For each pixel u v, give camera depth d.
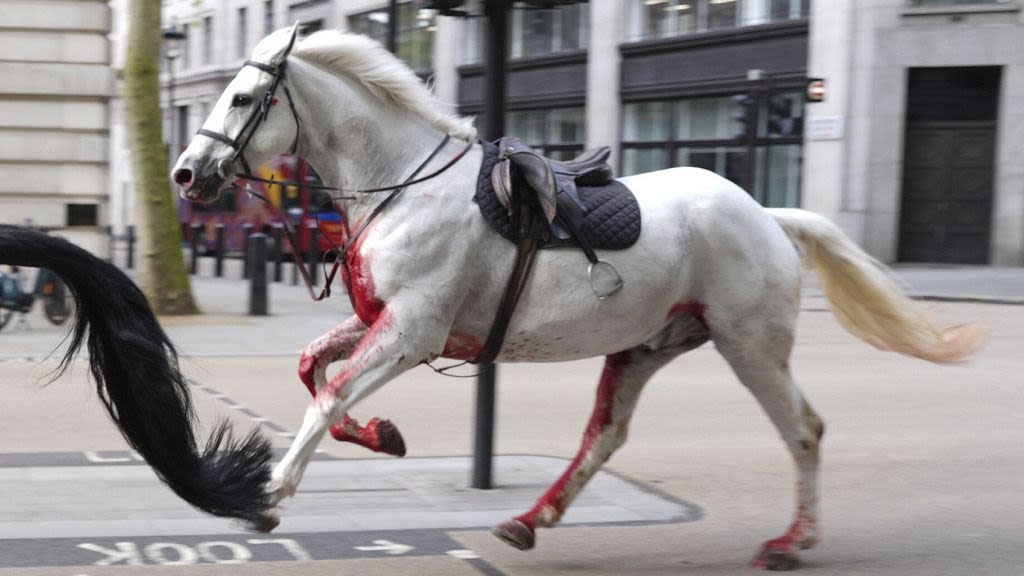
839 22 26.58
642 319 5.82
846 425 10.09
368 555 5.96
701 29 30.03
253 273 18.56
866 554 6.24
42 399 10.59
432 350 5.46
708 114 29.97
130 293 4.72
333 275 5.71
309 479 7.69
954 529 6.79
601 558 6.06
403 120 5.64
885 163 26.62
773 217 6.26
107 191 19.41
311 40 5.59
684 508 7.16
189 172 5.38
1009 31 25.80
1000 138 26.16
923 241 27.20
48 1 18.73
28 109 18.86
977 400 11.44
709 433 9.68
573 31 33.62
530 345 5.75
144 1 17.55
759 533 6.64
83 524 6.41
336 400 5.25
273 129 5.48
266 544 6.12
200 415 9.87
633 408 6.24
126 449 8.50
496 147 5.78
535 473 8.02
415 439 9.16
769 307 6.00
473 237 5.51
